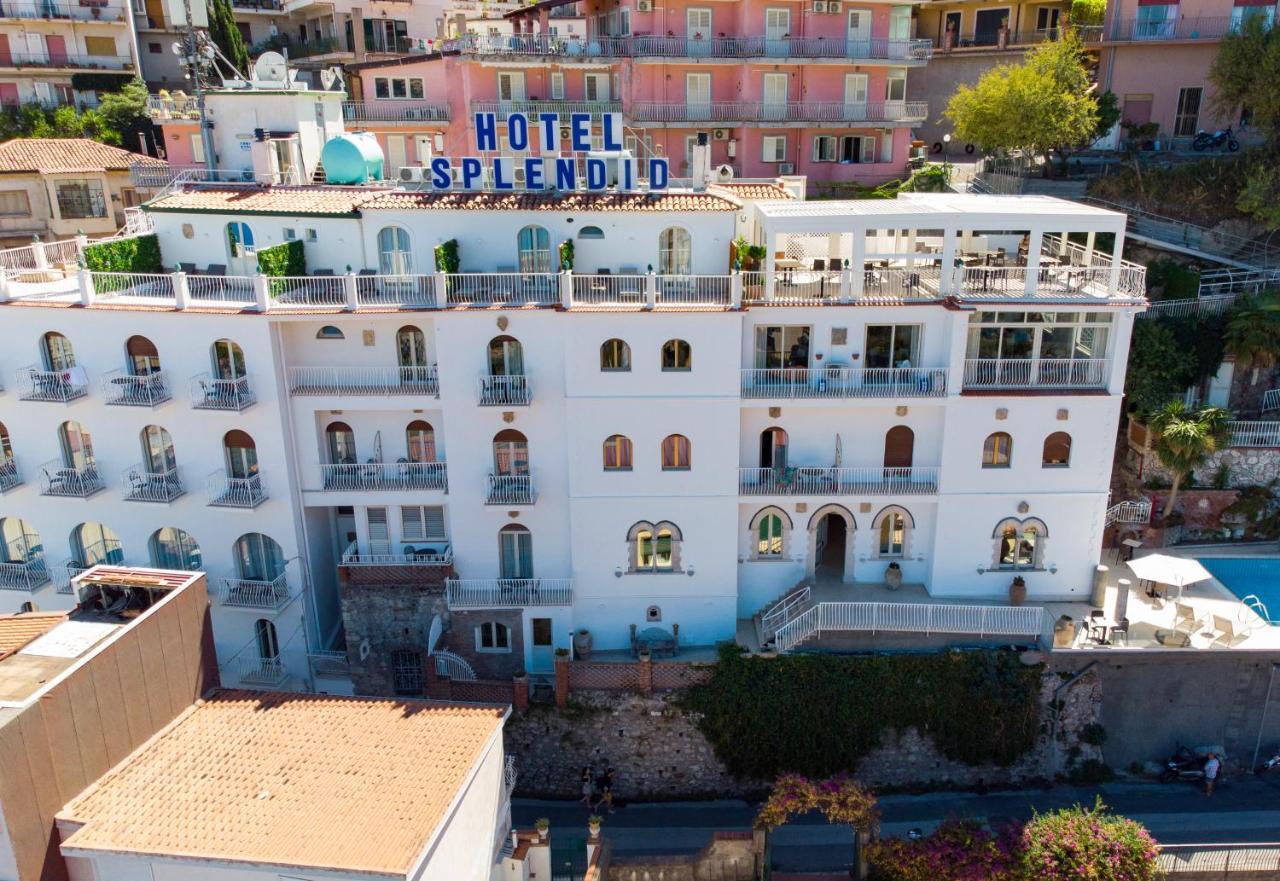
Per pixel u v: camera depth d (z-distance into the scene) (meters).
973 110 51.09
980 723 32.53
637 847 31.06
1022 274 34.19
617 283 33.25
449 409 33.50
